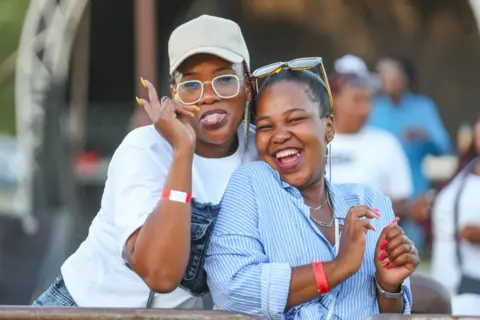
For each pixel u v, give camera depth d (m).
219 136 5.90
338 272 5.21
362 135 13.12
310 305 5.36
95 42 31.88
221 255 5.43
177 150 5.32
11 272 14.36
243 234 5.44
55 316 4.73
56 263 14.54
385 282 5.44
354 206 5.31
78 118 27.12
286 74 5.68
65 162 20.12
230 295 5.34
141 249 5.23
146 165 5.66
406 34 42.22
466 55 41.88
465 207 10.92
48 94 19.75
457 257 10.88
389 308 5.56
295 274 5.26
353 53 42.34
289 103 5.58
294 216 5.50
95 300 6.02
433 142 17.73
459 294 10.74
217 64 5.86
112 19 31.31
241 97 5.95
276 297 5.23
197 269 5.56
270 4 41.91
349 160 13.05
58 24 19.67
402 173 13.24
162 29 29.31
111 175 5.77
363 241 5.21
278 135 5.58
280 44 42.34
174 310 4.78
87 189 24.11
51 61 19.77
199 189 5.82
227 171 6.07
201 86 5.85
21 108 19.83
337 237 5.58
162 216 5.21
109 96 32.78
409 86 17.81
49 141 19.75
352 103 13.05
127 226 5.48
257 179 5.58
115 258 5.96
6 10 28.77
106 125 27.66
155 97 5.54
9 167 26.16
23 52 19.77
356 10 42.31
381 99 17.69
